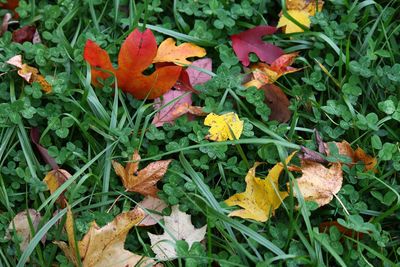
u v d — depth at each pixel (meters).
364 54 0.94
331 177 0.85
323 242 0.81
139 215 0.82
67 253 0.82
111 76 0.89
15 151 0.87
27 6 0.94
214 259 0.81
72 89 0.88
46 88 0.89
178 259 0.81
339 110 0.89
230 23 0.93
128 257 0.81
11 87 0.89
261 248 0.84
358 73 0.91
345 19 0.95
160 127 0.90
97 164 0.87
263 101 0.91
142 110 0.87
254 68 0.94
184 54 0.92
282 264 0.83
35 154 0.88
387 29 0.95
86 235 0.81
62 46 0.91
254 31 0.94
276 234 0.83
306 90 0.91
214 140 0.87
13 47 0.90
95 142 0.87
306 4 0.96
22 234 0.83
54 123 0.86
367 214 0.86
